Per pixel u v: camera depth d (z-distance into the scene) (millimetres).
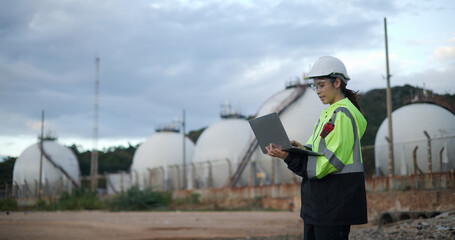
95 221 16047
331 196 3088
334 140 3088
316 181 3158
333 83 3355
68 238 10188
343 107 3178
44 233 11102
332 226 3068
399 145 32281
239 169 44969
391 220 11195
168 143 66062
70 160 56906
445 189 15688
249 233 11617
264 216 20969
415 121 33344
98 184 73375
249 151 44625
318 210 3119
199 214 24047
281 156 3188
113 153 79188
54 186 48562
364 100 51188
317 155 3088
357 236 8180
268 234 11258
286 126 43094
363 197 3121
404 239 6461
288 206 31672
